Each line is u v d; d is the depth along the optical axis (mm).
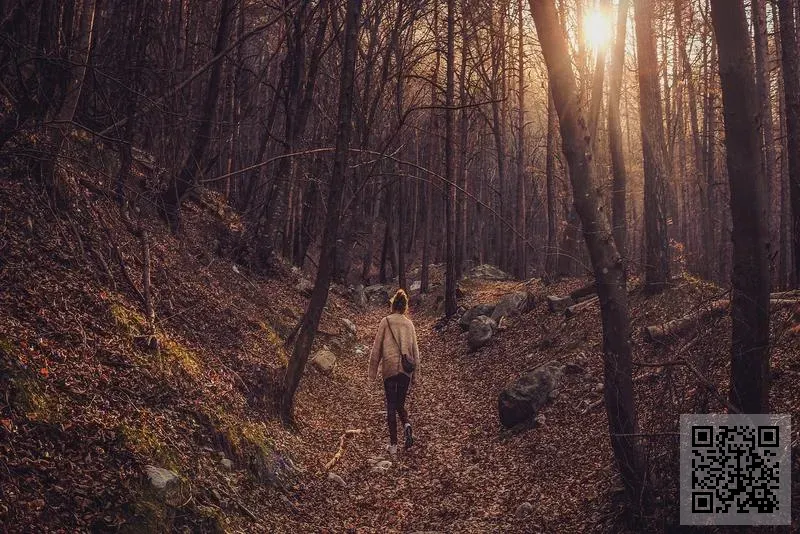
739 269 4754
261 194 18906
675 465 4652
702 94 22125
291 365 8406
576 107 5152
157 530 4301
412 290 29828
